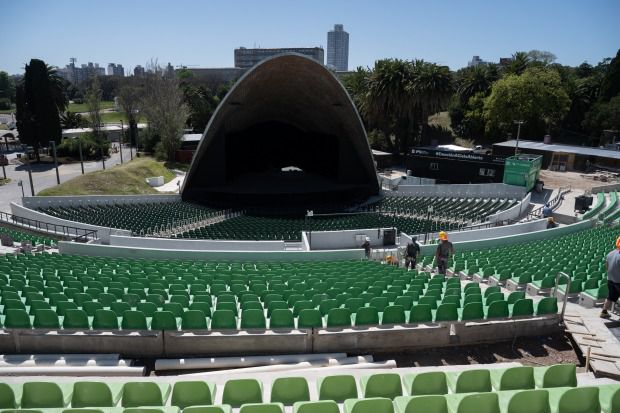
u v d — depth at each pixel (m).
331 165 45.31
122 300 12.09
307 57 32.75
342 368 9.25
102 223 28.11
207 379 8.25
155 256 20.30
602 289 12.09
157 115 61.22
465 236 24.11
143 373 9.70
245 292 12.41
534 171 38.84
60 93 66.62
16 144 74.81
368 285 13.58
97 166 58.94
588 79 77.69
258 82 36.16
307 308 11.28
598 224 27.36
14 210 30.42
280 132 50.69
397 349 10.88
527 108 62.44
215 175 40.12
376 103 60.34
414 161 46.75
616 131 65.75
